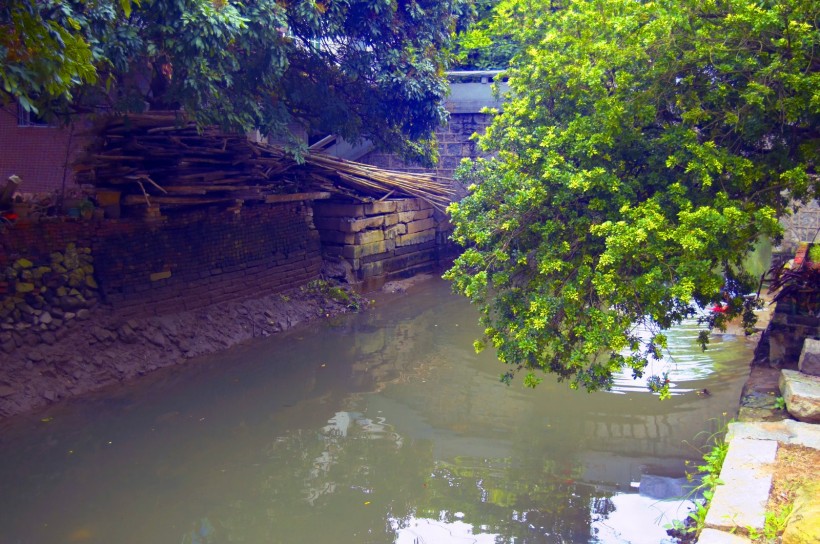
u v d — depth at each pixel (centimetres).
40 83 734
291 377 1246
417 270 2133
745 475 626
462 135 2209
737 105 804
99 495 834
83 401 1098
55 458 921
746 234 769
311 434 1012
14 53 700
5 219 1121
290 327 1545
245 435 1005
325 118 1634
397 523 772
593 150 800
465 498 826
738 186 789
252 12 1198
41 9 890
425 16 1620
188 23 1053
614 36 862
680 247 740
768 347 1001
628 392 1147
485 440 988
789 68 771
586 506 795
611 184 783
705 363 1261
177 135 1359
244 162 1511
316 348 1415
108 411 1071
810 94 755
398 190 1988
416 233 2123
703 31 784
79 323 1192
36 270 1146
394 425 1045
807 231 1534
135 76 1536
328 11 1425
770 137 829
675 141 788
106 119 1256
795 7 762
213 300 1444
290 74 1567
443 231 2223
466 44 2309
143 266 1298
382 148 1816
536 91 916
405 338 1491
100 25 999
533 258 872
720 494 598
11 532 751
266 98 1445
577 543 720
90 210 1220
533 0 1022
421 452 952
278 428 1030
